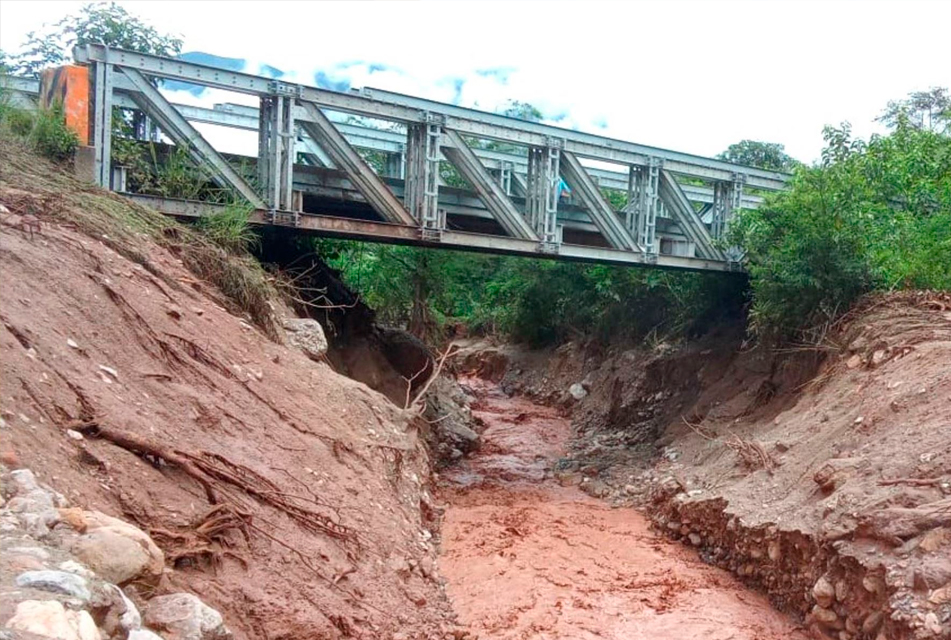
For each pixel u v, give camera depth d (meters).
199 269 9.53
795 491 9.56
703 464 13.30
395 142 17.56
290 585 5.61
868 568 7.07
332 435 8.43
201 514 5.38
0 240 6.34
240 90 11.23
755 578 9.30
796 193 14.13
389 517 8.16
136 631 3.19
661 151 16.05
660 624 8.15
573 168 14.88
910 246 13.23
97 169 10.17
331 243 16.70
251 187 11.88
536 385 26.25
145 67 10.54
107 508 4.59
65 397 5.18
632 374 20.75
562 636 7.74
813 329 13.69
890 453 8.52
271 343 9.77
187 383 6.95
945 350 10.02
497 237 13.94
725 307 19.59
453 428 17.94
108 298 6.84
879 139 15.43
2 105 9.53
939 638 5.99
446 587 8.70
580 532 11.82
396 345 17.75
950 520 6.89
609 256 15.42
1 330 5.17
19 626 2.59
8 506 3.70
